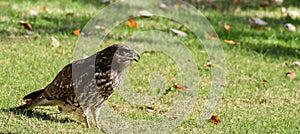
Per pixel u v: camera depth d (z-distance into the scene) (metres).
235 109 11.65
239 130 10.52
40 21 16.33
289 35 17.34
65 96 9.88
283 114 11.58
